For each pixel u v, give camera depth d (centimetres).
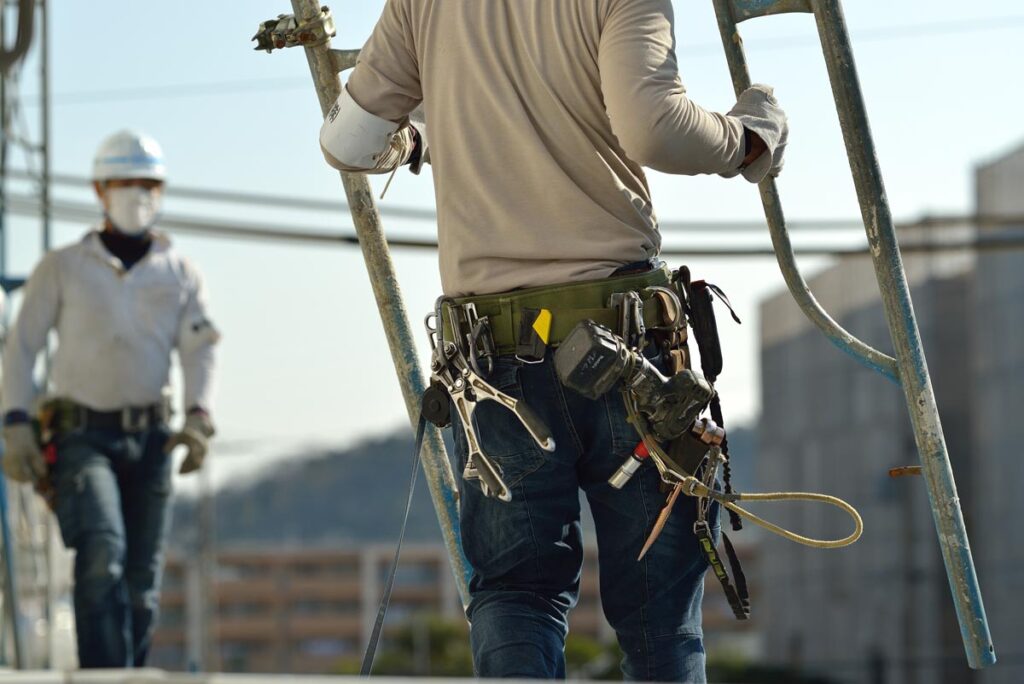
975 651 560
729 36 607
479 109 562
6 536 1450
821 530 8688
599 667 9250
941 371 7419
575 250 548
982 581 6769
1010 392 6706
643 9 534
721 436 552
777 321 9481
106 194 1220
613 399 550
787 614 9062
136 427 1196
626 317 542
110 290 1198
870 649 7800
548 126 553
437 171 575
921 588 7431
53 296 1198
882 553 7825
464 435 567
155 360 1208
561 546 557
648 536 559
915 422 567
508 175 557
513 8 560
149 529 1205
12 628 1466
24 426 1181
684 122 521
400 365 632
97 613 1122
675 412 537
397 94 593
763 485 9675
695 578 571
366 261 637
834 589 8356
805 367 8981
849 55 561
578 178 554
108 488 1159
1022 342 6612
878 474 7944
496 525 557
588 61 545
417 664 13588
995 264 6862
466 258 560
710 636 11750
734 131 547
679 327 556
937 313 7438
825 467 8631
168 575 17750
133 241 1224
